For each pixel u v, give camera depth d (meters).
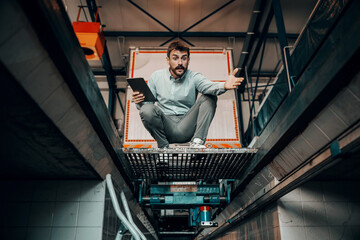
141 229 6.31
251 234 4.68
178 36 7.28
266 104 4.39
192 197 3.77
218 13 6.81
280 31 4.14
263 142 2.80
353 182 3.43
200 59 5.17
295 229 3.23
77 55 1.51
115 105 8.76
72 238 2.51
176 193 3.78
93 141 2.17
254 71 8.58
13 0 0.99
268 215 3.68
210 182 4.34
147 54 5.19
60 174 2.57
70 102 1.65
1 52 1.05
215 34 7.31
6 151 2.02
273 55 7.97
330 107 1.83
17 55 1.13
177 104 3.05
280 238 3.22
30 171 2.48
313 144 2.21
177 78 3.02
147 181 4.03
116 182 3.04
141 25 7.16
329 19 2.24
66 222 2.57
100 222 2.57
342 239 3.21
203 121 2.90
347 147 1.87
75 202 2.64
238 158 3.12
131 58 5.16
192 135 3.02
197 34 7.31
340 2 2.07
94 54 4.47
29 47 1.17
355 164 2.80
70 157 2.16
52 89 1.45
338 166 2.87
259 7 5.94
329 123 1.93
